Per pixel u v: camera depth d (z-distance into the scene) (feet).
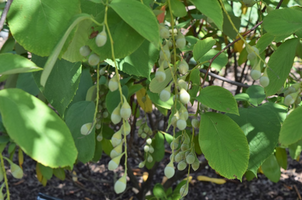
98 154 4.29
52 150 1.70
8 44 3.92
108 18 1.96
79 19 1.78
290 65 2.38
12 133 1.68
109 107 3.25
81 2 2.03
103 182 7.97
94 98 3.34
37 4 1.90
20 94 1.73
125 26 1.96
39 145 1.69
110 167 1.95
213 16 1.96
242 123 2.65
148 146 3.94
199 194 7.73
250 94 3.19
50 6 1.90
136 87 3.56
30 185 8.06
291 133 1.95
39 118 1.72
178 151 2.44
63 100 2.32
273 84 2.41
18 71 1.77
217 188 7.92
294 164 8.53
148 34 1.77
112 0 1.84
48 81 2.34
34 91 3.32
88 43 1.97
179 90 2.18
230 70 11.14
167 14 3.07
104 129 4.25
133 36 1.97
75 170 8.04
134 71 2.25
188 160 2.32
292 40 2.39
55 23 1.90
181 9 2.49
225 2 3.36
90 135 3.05
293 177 8.13
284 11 2.16
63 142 1.72
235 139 2.22
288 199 7.47
